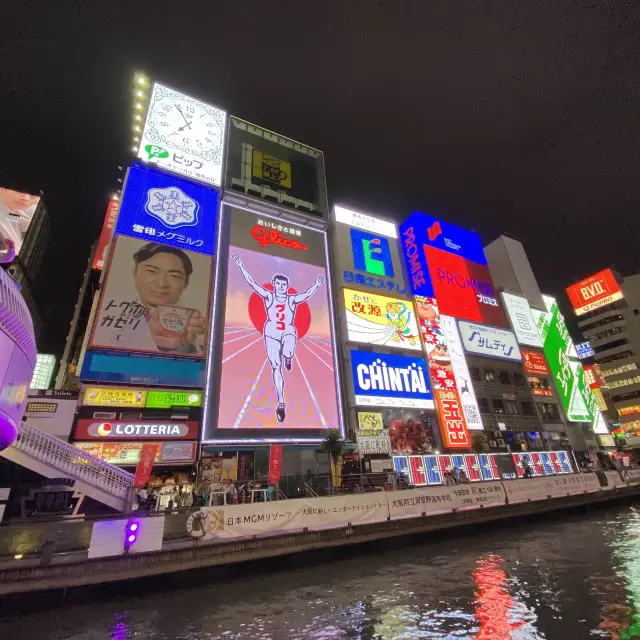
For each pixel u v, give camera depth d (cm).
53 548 1388
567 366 6056
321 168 5547
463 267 5841
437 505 2278
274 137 5409
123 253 3319
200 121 4669
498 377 5028
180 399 2984
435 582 1473
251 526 1722
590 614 1052
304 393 3584
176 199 3884
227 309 3594
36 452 1889
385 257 5119
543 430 4931
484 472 3881
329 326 4106
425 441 3869
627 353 8681
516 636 962
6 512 1772
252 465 3191
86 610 1316
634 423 8188
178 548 1563
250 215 4341
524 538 2217
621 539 1989
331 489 2647
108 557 1450
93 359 2830
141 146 4050
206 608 1319
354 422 3684
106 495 1969
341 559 1889
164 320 3206
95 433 2612
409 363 4303
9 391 1320
